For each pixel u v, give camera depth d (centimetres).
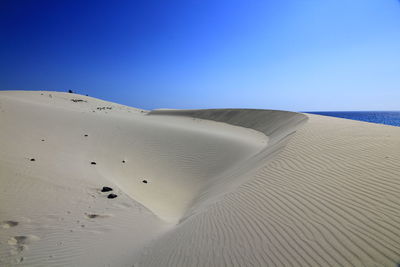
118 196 691
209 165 1180
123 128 1794
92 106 4309
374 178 438
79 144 1237
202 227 415
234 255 309
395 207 339
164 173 1091
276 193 468
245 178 652
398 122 6800
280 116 2884
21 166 755
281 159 656
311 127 996
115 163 1086
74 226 508
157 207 698
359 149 608
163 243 405
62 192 655
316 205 387
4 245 422
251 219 393
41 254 409
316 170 531
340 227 317
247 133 2542
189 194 889
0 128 1149
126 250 417
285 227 346
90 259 396
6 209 525
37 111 1855
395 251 258
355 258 260
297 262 272
